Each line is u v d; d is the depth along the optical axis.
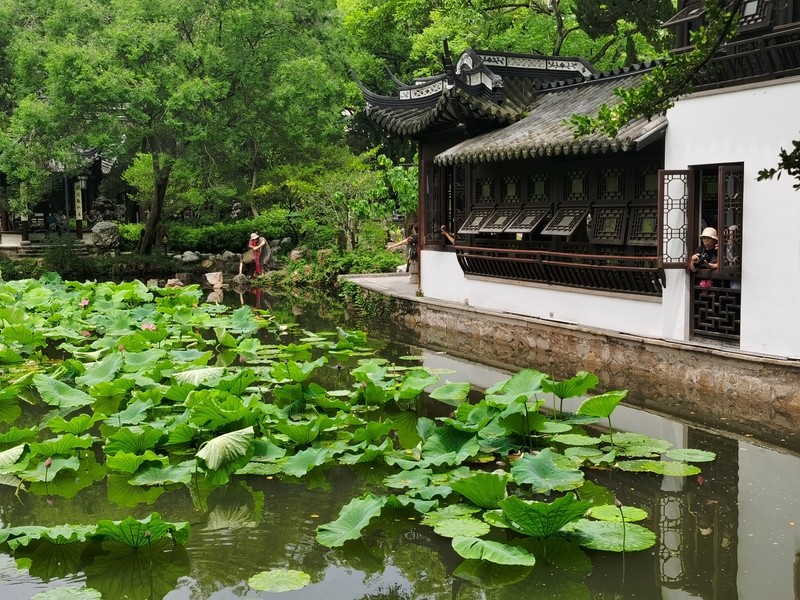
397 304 15.70
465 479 5.84
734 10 5.58
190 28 23.38
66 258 23.98
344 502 6.37
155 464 6.89
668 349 9.66
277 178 27.11
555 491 6.50
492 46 22.02
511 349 12.29
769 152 8.67
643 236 10.55
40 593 4.85
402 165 24.22
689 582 5.01
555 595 4.91
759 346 8.84
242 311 14.54
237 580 5.13
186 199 26.41
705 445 7.57
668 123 9.95
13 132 22.12
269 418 7.94
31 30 24.44
